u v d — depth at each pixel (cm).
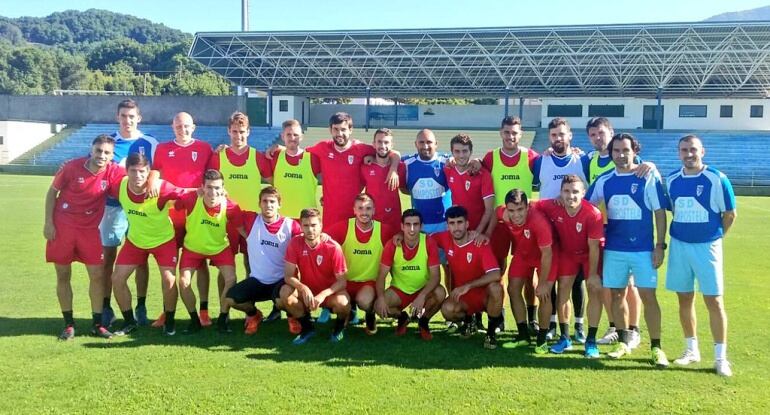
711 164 3350
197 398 443
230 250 646
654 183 549
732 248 1191
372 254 628
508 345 588
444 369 514
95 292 603
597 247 566
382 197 685
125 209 609
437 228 702
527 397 453
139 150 707
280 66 3962
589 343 561
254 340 596
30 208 1725
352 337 613
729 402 448
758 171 3244
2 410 420
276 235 623
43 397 442
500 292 580
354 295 643
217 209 618
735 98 3928
